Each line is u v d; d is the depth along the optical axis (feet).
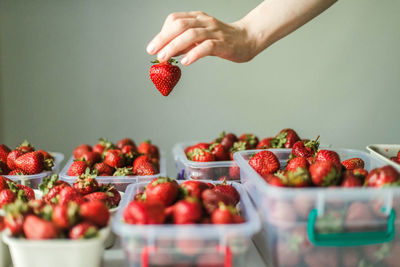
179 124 4.39
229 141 2.84
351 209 1.45
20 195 1.74
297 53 4.37
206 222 1.48
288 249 1.48
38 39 4.09
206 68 4.32
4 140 4.20
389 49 4.41
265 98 4.42
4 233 1.48
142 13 4.16
